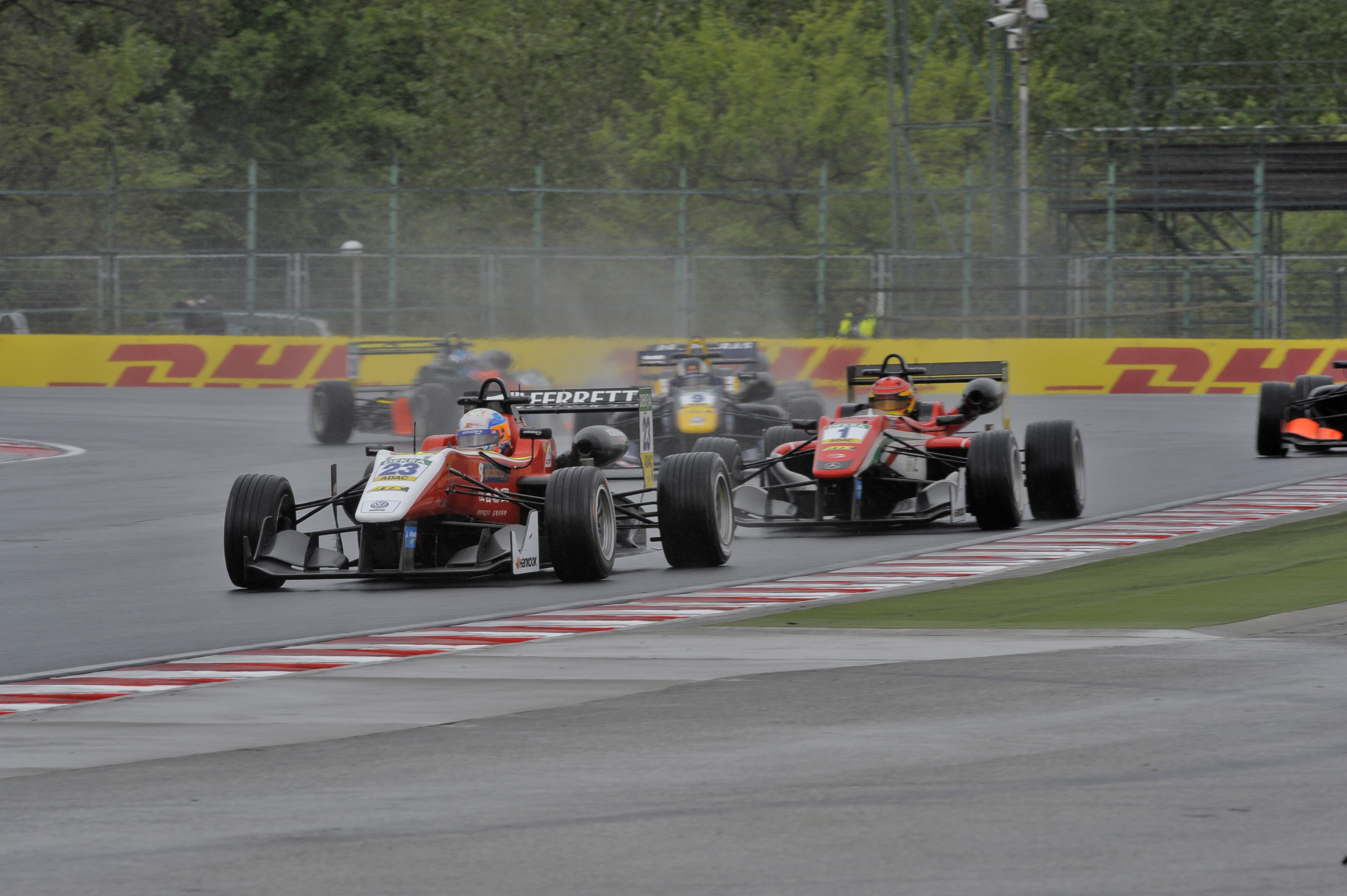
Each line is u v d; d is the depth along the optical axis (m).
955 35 192.62
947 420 51.84
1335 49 183.50
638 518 43.12
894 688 25.73
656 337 118.88
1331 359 101.56
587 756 21.88
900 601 36.06
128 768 22.02
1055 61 191.50
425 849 17.75
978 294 116.62
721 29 188.12
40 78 169.75
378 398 82.31
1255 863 16.64
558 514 38.94
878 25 195.50
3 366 119.44
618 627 33.56
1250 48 185.75
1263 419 65.00
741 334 116.94
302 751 22.72
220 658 31.20
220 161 196.75
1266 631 30.05
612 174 172.62
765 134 177.00
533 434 43.19
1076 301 118.19
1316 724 22.55
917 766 20.88
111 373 118.75
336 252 117.75
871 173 178.62
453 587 40.34
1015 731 22.66
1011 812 18.69
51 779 21.50
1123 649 28.70
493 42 168.38
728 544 42.69
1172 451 69.31
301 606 37.75
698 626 33.28
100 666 30.95
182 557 47.12
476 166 167.12
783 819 18.59
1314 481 57.16
